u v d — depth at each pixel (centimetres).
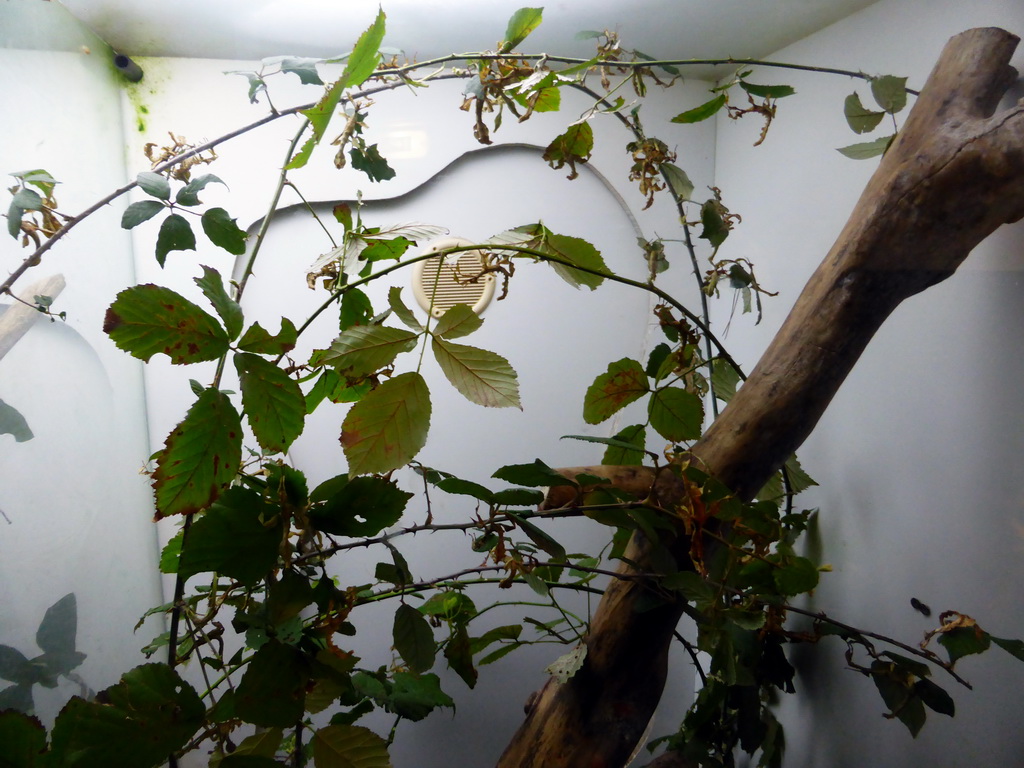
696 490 50
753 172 78
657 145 65
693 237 85
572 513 49
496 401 42
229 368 83
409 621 46
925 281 53
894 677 56
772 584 56
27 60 59
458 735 88
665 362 63
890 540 61
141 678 40
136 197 79
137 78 78
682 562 58
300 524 42
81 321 68
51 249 62
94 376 70
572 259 55
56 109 64
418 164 82
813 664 71
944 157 48
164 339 38
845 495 66
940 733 57
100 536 71
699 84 84
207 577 83
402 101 81
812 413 58
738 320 81
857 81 62
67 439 65
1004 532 50
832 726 68
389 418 41
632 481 60
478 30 72
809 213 68
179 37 74
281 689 41
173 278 81
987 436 51
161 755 39
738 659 61
